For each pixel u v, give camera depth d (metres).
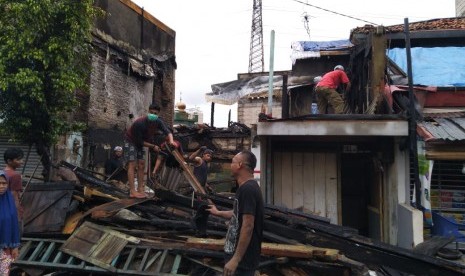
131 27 12.98
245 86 14.13
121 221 5.55
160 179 6.46
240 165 3.18
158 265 4.57
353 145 8.35
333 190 8.35
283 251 4.48
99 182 7.03
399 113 7.06
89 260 4.73
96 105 11.12
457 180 6.97
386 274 4.67
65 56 7.70
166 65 15.55
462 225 6.54
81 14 7.85
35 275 4.79
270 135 7.35
